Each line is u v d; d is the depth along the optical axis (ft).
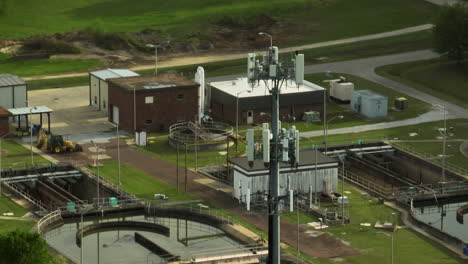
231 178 551.59
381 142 618.03
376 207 506.89
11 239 382.01
